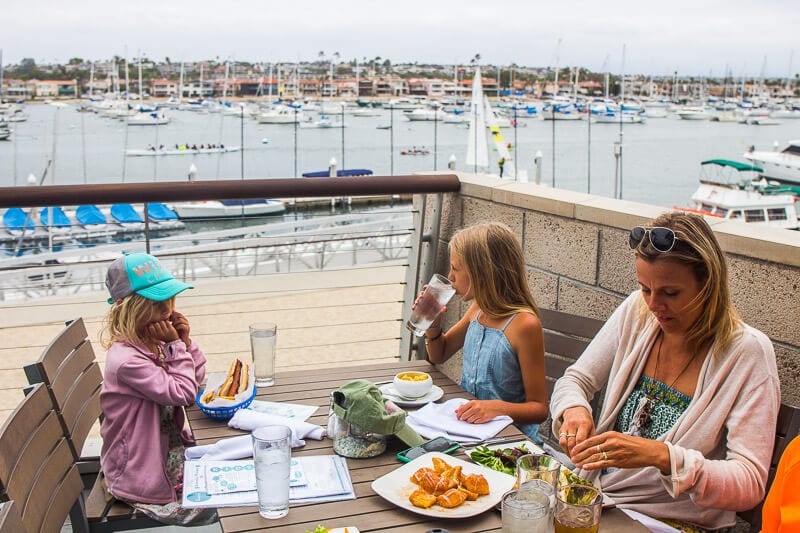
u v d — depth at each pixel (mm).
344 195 3551
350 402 1982
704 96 116250
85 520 2350
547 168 70875
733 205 37219
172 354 2520
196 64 101750
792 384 2291
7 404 6074
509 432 2164
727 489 1842
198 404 2324
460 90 108812
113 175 60656
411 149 76062
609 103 111250
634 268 2826
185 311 8430
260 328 2568
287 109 97438
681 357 2131
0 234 22000
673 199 60719
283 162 68062
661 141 89812
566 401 2244
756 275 2361
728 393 1986
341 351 7387
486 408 2266
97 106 96062
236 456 2006
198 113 97812
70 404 2438
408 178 3664
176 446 2578
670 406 2133
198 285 9062
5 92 98250
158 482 2451
